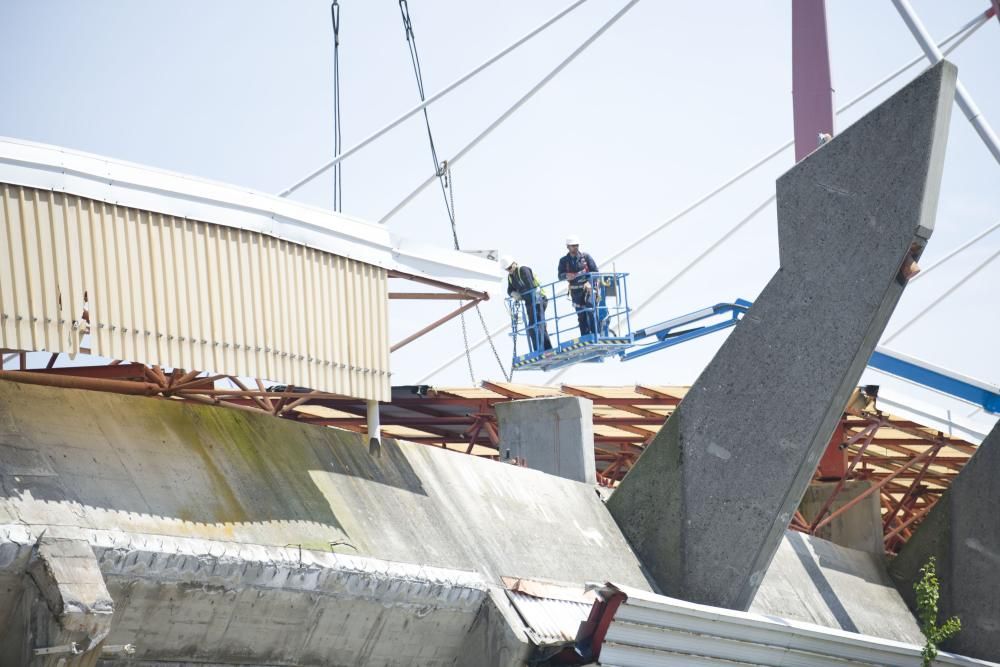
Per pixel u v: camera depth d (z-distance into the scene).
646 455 59.12
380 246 45.03
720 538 56.47
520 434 63.75
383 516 44.19
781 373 55.53
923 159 52.28
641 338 80.69
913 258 53.34
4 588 31.72
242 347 39.59
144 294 37.12
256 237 40.75
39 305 34.53
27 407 35.56
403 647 43.19
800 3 74.38
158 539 34.62
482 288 48.50
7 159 34.50
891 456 95.56
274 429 43.19
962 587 76.44
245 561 36.50
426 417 71.38
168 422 39.34
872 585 77.19
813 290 54.81
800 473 55.19
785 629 52.69
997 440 76.06
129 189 37.25
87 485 34.81
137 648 35.16
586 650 44.53
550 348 73.00
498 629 44.75
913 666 62.75
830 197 54.53
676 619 47.19
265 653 38.59
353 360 43.62
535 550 51.16
